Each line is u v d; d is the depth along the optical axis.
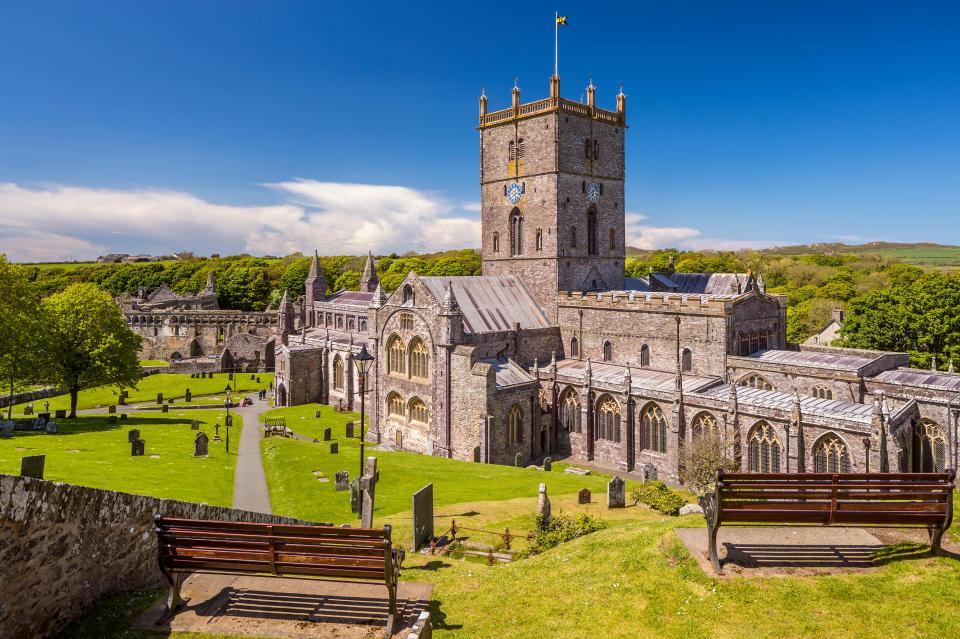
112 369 98.06
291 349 122.62
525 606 20.61
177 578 18.20
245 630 17.12
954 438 61.88
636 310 83.19
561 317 90.88
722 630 18.16
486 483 59.50
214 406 120.12
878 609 18.31
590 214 95.19
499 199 96.81
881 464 56.34
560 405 83.06
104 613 18.03
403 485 59.66
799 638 17.55
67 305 97.31
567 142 89.56
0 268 78.75
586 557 24.16
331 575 17.20
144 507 20.97
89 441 76.81
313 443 81.56
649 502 47.25
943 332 95.19
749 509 20.16
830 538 22.45
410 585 21.27
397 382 85.81
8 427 77.56
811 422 60.94
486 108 97.44
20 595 15.82
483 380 73.94
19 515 15.70
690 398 69.75
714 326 76.25
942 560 20.44
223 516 25.97
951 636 17.16
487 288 90.06
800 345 86.38
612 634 18.66
